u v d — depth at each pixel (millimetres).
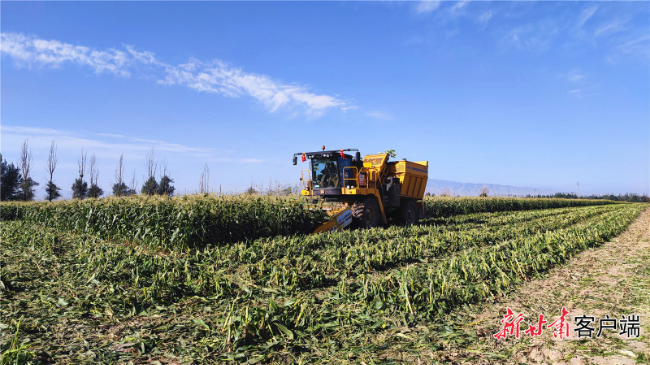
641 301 5461
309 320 4539
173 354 3764
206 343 3984
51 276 6988
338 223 12336
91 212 12898
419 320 4691
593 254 9562
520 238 10445
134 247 10195
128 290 5922
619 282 6551
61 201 18047
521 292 6051
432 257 8695
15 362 3363
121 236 11578
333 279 6676
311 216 11891
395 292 5402
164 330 4414
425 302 5105
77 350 3852
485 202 30703
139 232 10352
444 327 4441
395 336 4176
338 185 13867
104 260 7355
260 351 3807
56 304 5336
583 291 6047
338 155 13773
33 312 5027
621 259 8781
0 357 3449
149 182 35438
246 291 5801
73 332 4355
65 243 11211
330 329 4379
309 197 13500
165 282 5918
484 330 4371
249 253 7871
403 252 8578
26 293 5918
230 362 3607
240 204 10758
